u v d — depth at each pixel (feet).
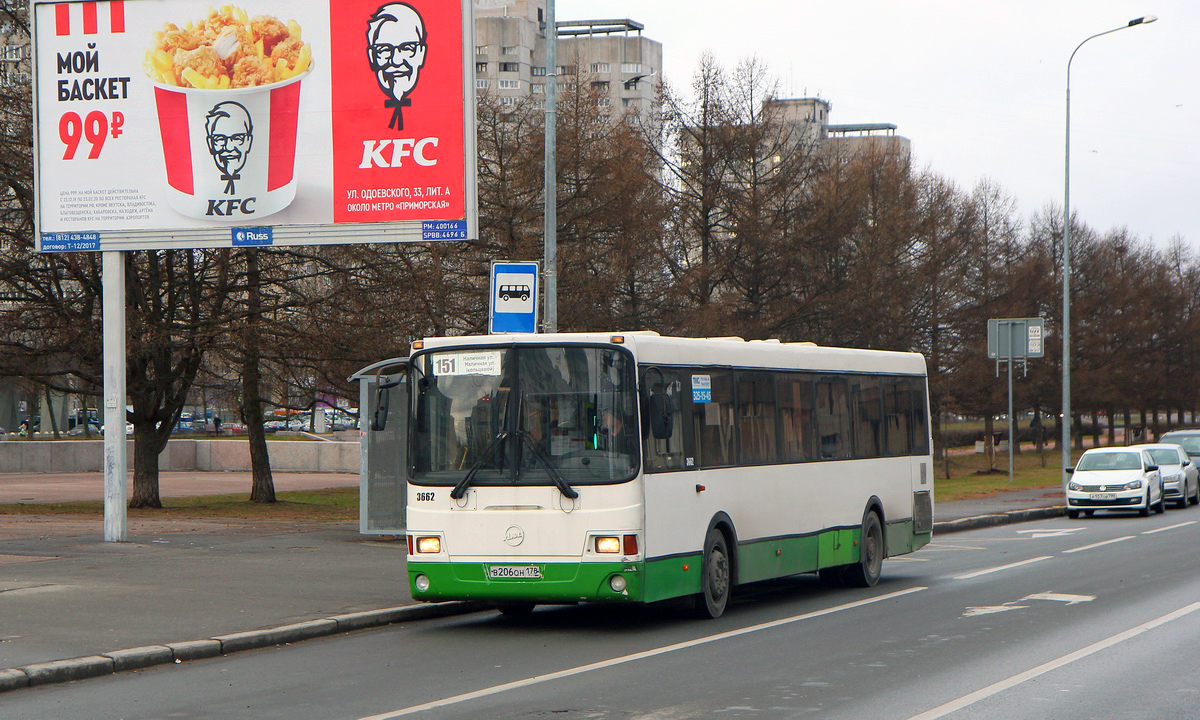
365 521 63.67
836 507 51.70
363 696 28.45
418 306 87.81
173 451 165.58
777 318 113.91
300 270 93.15
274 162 60.18
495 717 25.80
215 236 60.39
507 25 390.42
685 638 37.88
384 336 89.76
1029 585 51.96
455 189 59.16
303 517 85.61
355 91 59.82
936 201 153.17
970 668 31.68
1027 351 119.96
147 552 57.06
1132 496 99.35
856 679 30.19
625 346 39.04
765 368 47.50
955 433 241.14
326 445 164.14
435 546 39.29
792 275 116.78
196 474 157.17
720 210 115.24
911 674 30.83
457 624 41.63
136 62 60.70
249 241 60.23
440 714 26.20
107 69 60.85
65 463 159.02
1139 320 200.75
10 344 86.94
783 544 47.47
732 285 116.26
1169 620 40.34
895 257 134.82
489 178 94.32
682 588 40.60
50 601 41.78
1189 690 28.50
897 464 57.57
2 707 27.58
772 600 49.03
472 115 59.26
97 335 84.53
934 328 146.41
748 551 45.06
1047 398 185.26
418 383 40.29
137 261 89.61
